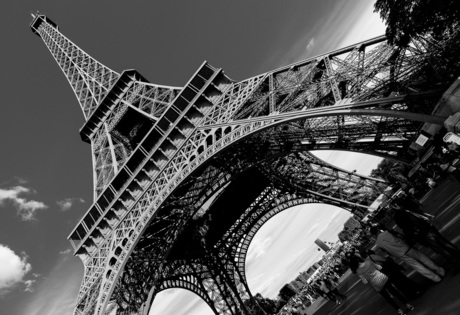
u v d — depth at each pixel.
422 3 22.33
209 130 43.75
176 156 46.00
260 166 62.12
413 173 47.16
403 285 15.34
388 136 41.22
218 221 71.44
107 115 76.38
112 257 43.38
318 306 52.56
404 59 26.69
